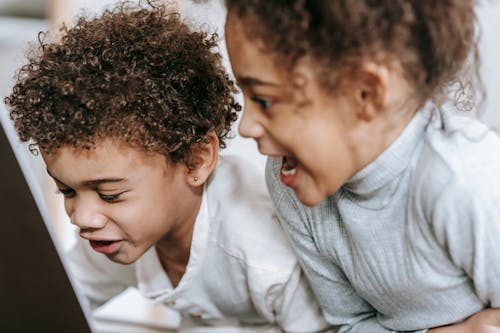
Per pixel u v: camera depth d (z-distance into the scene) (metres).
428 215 0.61
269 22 0.54
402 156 0.61
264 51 0.55
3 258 0.62
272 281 0.79
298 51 0.54
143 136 0.69
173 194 0.75
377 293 0.71
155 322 1.18
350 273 0.73
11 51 1.45
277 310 0.84
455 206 0.59
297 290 0.81
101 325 1.16
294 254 0.79
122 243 0.75
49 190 1.24
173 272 0.88
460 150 0.60
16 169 0.55
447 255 0.64
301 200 0.64
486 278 0.62
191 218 0.80
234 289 0.84
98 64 0.69
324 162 0.60
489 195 0.59
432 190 0.60
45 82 0.68
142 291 0.90
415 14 0.54
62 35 0.77
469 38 0.57
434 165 0.60
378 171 0.62
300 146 0.59
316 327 0.84
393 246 0.67
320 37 0.54
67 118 0.67
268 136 0.60
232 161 0.84
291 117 0.58
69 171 0.69
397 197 0.64
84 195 0.71
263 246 0.79
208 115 0.74
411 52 0.55
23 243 0.61
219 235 0.80
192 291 0.86
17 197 0.57
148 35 0.72
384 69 0.55
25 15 1.55
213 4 0.80
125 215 0.72
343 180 0.62
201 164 0.76
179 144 0.71
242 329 0.91
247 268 0.79
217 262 0.82
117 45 0.71
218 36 0.78
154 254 0.86
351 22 0.53
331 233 0.72
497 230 0.59
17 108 0.70
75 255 0.92
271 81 0.56
